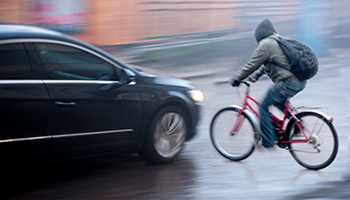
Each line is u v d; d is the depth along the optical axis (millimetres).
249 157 5402
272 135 5020
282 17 18328
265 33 4844
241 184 4438
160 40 14070
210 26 15406
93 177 4602
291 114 4977
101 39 12961
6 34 3986
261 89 10148
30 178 4535
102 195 4082
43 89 4047
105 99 4512
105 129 4566
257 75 5277
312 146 4891
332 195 4121
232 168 4984
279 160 5277
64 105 4172
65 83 4227
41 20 11859
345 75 12000
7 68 3881
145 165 5078
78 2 12461
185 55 13828
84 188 4262
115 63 4746
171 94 5125
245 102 5270
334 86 10422
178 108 5238
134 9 13445
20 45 4012
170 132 5195
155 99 4961
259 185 4406
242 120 5250
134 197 4043
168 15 14211
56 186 4312
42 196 4039
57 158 4234
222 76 11906
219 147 5434
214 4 15422
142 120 4879
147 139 4973
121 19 13250
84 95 4340
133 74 4672
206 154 5543
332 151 4777
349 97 9242
